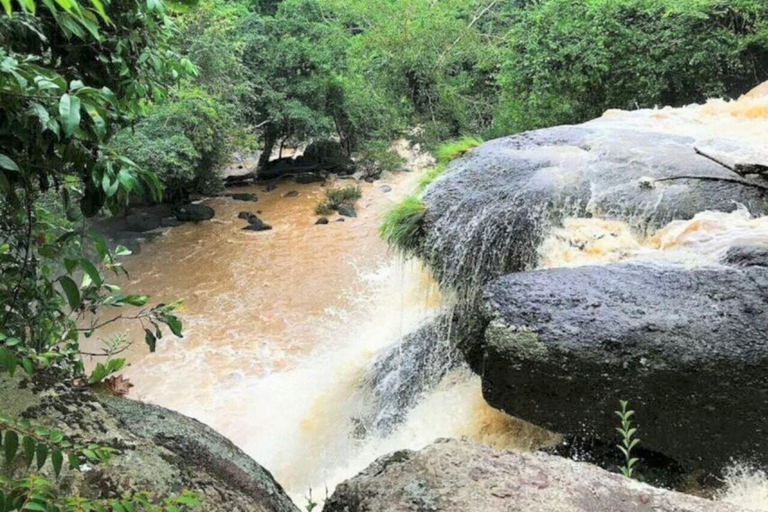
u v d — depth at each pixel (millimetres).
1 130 1630
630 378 3555
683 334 3557
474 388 5457
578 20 12867
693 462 3598
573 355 3641
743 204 5156
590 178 5852
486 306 4086
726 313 3662
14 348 1734
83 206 1947
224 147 15969
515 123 14562
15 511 1132
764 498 3305
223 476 1713
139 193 1925
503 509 1954
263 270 13062
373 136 19812
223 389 8898
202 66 15164
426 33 18859
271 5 26844
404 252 6414
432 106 19219
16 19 1864
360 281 12398
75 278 5473
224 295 11977
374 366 7039
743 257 4215
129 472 1475
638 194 5492
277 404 8062
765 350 3408
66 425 1560
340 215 16391
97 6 1260
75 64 2254
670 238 4832
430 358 6207
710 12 12000
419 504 2004
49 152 1841
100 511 1212
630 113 8586
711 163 5848
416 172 20281
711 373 3422
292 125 19344
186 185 15969
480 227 5699
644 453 3824
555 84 13039
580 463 2217
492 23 20641
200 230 15305
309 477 6078
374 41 19406
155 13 2463
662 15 12211
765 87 9320
